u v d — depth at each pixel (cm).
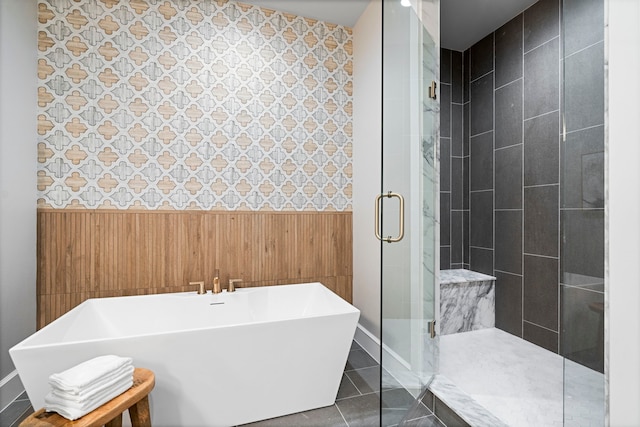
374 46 252
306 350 181
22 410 178
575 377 121
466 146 337
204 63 251
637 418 80
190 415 164
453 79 337
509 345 258
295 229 276
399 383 171
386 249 171
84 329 194
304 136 279
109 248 230
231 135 258
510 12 275
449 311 284
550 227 248
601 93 125
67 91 222
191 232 249
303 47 279
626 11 83
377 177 248
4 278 182
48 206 218
